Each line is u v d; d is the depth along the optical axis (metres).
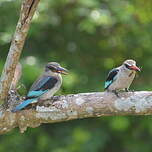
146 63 17.16
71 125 17.16
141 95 9.73
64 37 17.66
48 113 9.89
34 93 10.05
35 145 16.95
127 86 10.84
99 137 16.53
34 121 9.97
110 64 17.59
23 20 9.20
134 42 17.48
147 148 16.97
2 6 16.45
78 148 16.16
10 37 16.00
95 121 17.00
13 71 9.62
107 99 9.76
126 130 17.11
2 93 9.80
